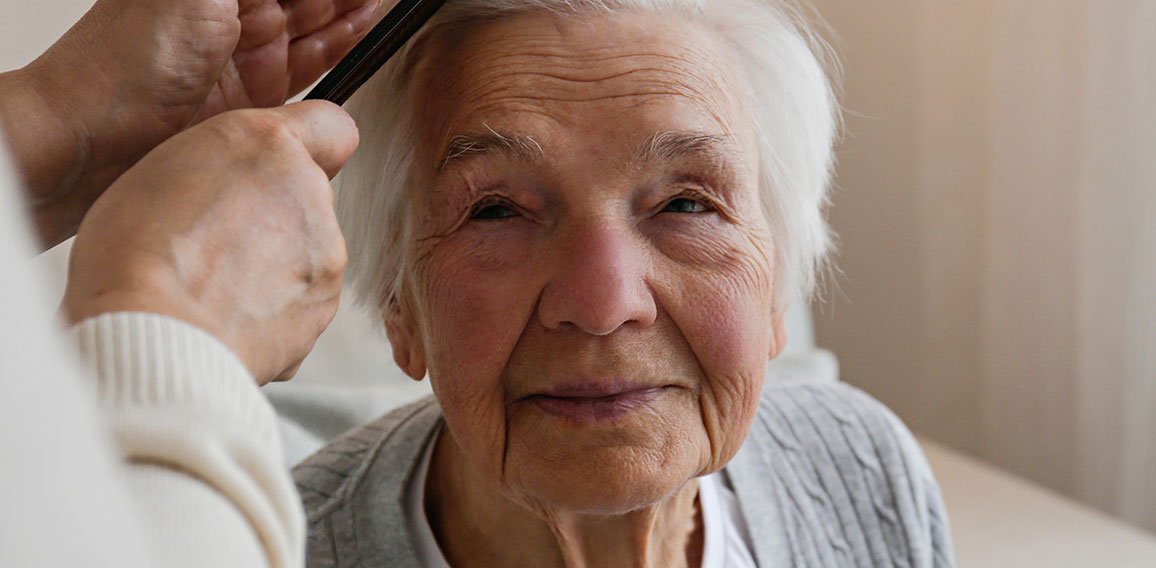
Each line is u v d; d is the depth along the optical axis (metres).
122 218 0.53
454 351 0.82
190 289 0.52
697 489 1.03
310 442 1.42
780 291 0.97
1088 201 2.00
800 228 0.96
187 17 0.78
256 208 0.55
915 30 2.41
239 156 0.56
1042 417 2.18
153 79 0.79
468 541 0.97
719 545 1.02
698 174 0.80
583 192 0.78
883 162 2.57
